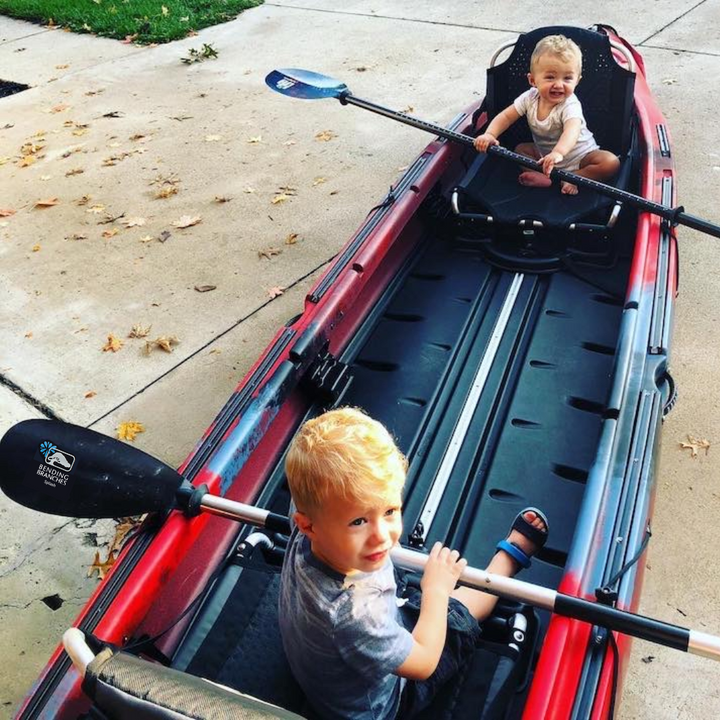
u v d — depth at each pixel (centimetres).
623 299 369
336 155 609
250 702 163
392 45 774
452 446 308
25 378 438
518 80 429
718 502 330
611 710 200
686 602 295
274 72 471
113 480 242
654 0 789
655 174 381
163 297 486
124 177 615
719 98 610
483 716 210
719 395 376
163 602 245
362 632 179
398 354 354
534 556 269
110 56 840
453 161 446
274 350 308
